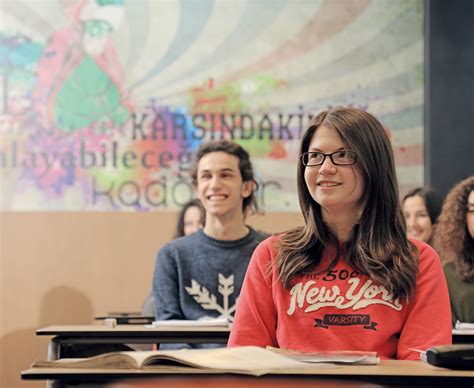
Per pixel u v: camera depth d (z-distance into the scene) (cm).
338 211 236
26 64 634
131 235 630
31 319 623
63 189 631
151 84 638
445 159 624
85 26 637
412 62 643
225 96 639
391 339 229
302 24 642
